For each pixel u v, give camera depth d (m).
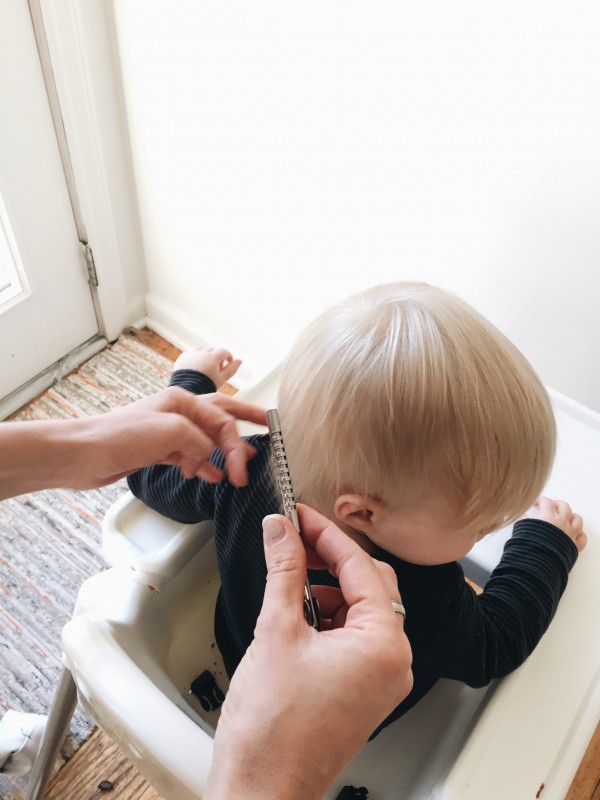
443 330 0.46
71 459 0.53
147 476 0.62
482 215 0.86
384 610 0.43
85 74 1.09
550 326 0.90
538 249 0.84
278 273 1.21
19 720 0.99
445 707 0.64
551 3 0.65
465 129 0.80
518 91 0.73
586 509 0.69
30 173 1.13
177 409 0.57
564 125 0.72
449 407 0.44
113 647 0.53
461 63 0.75
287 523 0.45
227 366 0.75
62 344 1.43
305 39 0.85
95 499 1.27
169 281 1.44
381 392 0.45
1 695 1.06
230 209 1.17
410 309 0.48
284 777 0.39
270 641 0.42
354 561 0.45
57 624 1.14
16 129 1.07
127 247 1.39
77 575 1.19
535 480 0.48
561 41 0.67
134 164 1.26
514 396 0.46
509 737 0.54
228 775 0.40
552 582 0.61
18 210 1.15
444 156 0.84
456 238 0.91
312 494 0.52
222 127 1.05
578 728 0.55
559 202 0.78
